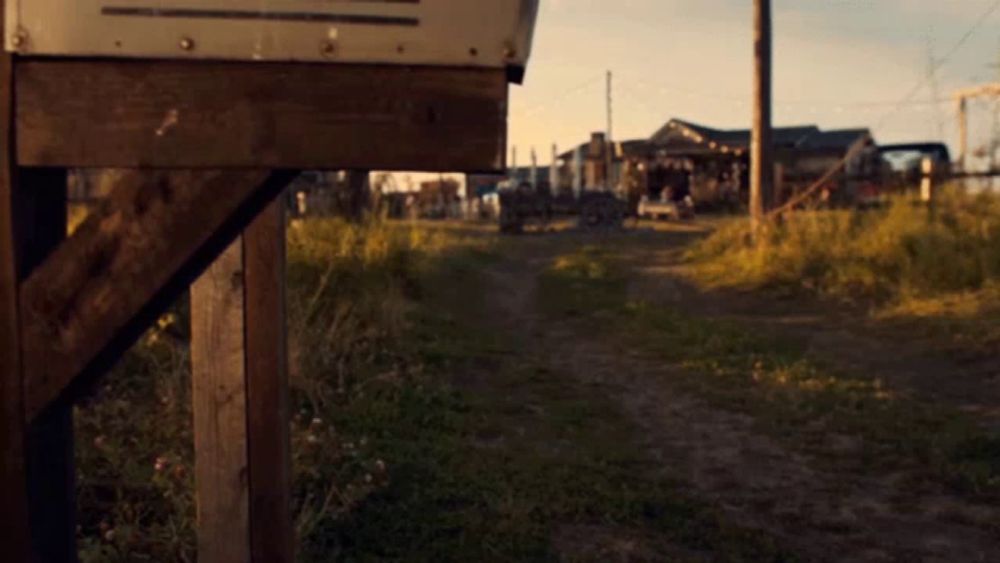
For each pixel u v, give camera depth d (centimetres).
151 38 213
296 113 215
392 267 1215
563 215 3453
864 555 475
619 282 1689
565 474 570
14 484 220
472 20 214
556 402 785
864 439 669
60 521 239
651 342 1068
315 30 213
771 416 736
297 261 980
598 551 463
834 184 2011
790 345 1032
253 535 332
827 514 531
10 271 218
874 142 3447
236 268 328
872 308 1201
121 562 418
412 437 636
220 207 217
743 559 462
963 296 1158
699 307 1388
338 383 732
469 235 2866
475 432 668
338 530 468
